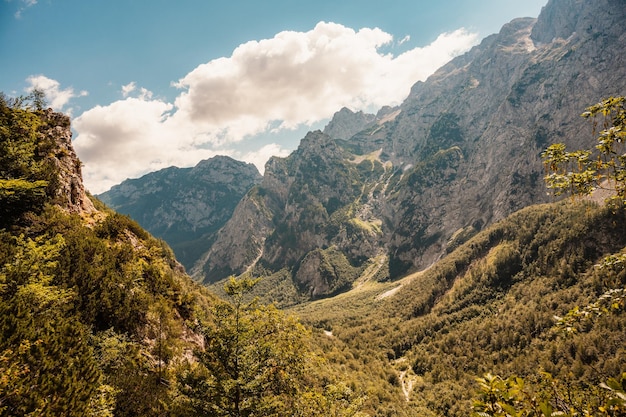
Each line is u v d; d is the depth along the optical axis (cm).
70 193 4244
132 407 1886
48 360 1464
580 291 15562
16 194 2962
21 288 1831
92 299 2516
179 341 3184
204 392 1948
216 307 2069
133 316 2834
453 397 12638
